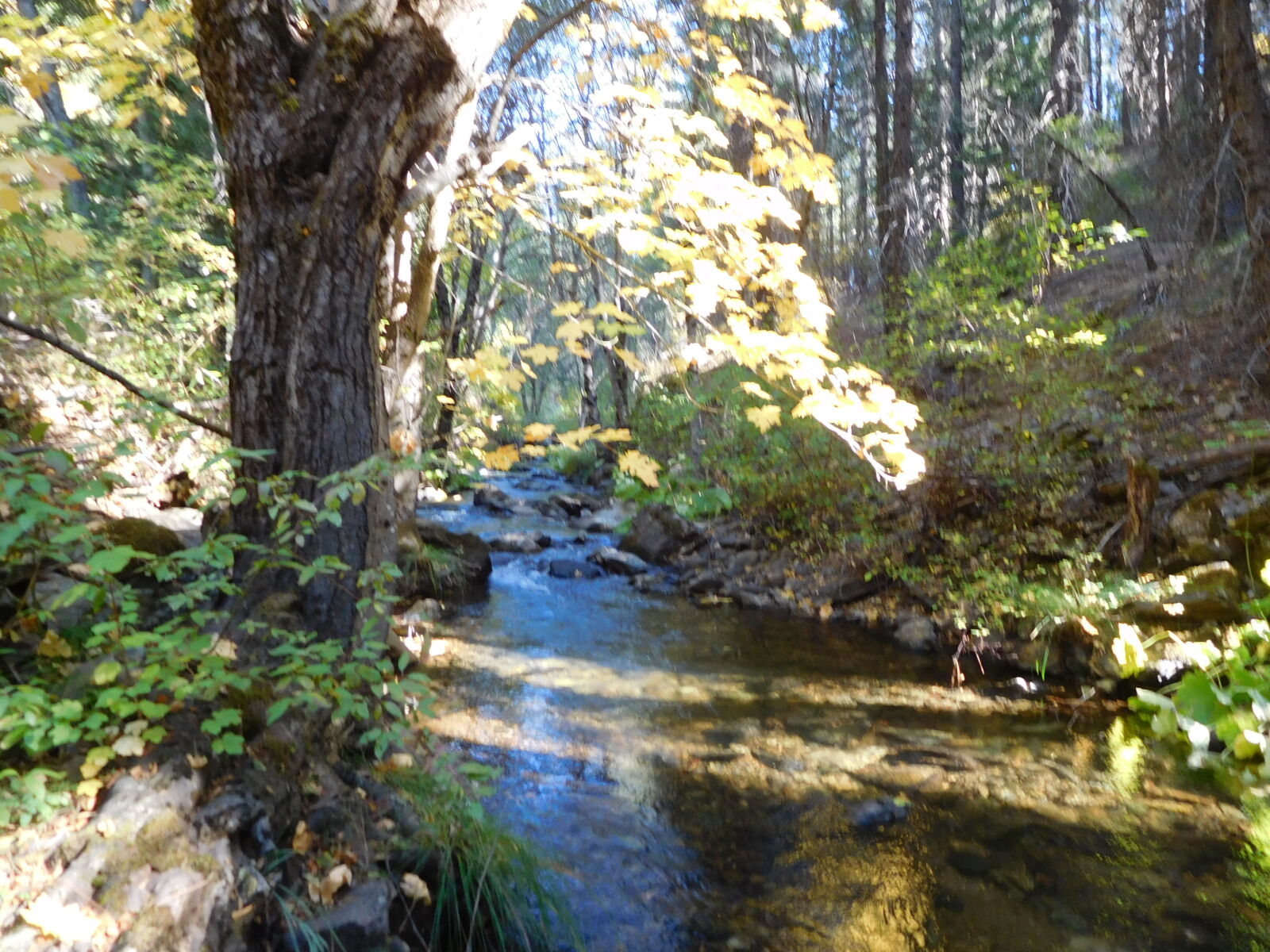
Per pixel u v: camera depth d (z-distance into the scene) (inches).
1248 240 396.5
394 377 203.8
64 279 227.5
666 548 404.8
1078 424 330.6
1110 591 247.4
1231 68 337.7
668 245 143.6
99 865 88.7
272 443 137.1
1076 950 124.8
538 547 431.8
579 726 203.6
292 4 143.2
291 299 135.8
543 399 1290.6
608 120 175.0
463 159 163.3
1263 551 236.2
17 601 133.2
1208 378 346.6
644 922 128.4
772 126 158.6
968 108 873.5
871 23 798.5
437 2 132.7
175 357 287.9
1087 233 362.6
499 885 119.3
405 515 297.0
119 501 208.8
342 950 98.9
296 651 112.1
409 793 134.0
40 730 97.4
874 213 713.6
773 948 124.0
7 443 121.2
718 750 192.5
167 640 106.0
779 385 176.4
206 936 88.0
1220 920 131.6
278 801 111.4
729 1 162.2
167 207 339.6
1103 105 962.1
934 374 407.5
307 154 133.9
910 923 130.5
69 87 180.7
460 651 257.9
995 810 166.1
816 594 325.7
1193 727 198.2
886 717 215.2
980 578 286.2
